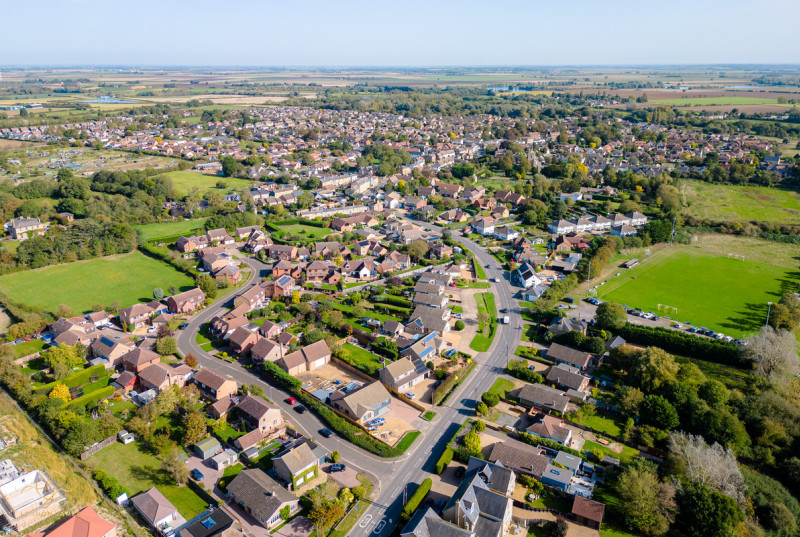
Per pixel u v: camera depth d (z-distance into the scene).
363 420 125.25
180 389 134.62
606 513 99.31
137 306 172.50
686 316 177.88
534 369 148.50
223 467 109.94
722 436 114.31
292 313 177.38
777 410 119.88
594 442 119.12
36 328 161.00
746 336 162.62
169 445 113.25
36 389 130.25
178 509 98.94
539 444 116.81
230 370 147.00
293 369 144.38
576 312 181.38
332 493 102.25
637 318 176.88
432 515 92.69
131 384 136.38
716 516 91.50
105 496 100.75
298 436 119.19
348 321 174.12
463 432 121.06
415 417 128.25
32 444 112.81
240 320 166.88
